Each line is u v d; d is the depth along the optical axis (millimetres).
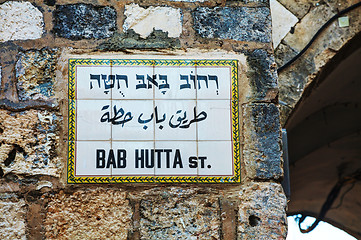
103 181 2762
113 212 2748
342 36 5145
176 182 2781
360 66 5668
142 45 2928
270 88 2932
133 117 2822
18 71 2869
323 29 5164
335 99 6234
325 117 6461
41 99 2842
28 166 2775
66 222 2734
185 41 2957
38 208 2742
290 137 6629
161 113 2834
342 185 6750
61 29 2928
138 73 2877
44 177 2771
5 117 2814
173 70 2895
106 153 2783
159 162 2787
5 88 2848
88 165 2771
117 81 2861
